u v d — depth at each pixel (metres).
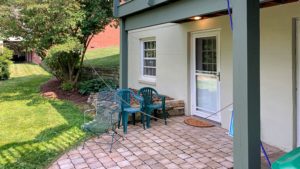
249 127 2.66
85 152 4.23
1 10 7.79
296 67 4.04
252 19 2.64
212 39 5.77
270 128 4.43
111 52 15.57
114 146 4.46
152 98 6.02
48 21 7.88
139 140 4.73
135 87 8.90
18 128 5.56
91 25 8.95
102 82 8.90
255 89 2.68
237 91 2.75
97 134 4.95
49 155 4.16
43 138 4.93
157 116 6.20
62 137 4.98
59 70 9.77
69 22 7.77
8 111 7.07
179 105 6.50
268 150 4.19
